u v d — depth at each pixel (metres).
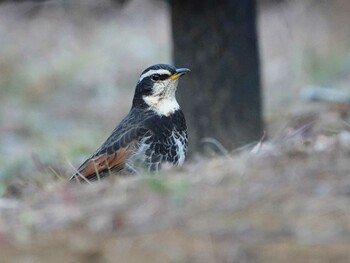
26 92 26.50
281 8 29.02
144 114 11.80
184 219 8.26
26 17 32.09
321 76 24.00
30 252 8.05
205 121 15.27
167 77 11.84
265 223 8.05
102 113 24.39
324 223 7.96
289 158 9.42
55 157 16.92
